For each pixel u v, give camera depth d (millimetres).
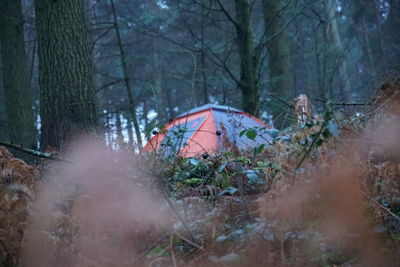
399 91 2578
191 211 2691
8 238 2240
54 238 2252
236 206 2758
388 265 1935
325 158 2318
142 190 2469
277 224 2148
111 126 4676
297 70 20328
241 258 2061
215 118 6426
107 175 2479
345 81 17109
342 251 2072
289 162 2410
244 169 3326
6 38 10234
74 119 6070
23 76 10289
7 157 2613
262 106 11742
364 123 2768
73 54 6289
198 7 14961
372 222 2188
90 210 2385
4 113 16531
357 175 2275
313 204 2268
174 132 3514
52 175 2865
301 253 2070
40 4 6348
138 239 2383
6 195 2301
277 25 13156
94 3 13461
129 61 16156
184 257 2160
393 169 2262
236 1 12234
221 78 14125
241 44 11914
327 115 2102
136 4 15898
